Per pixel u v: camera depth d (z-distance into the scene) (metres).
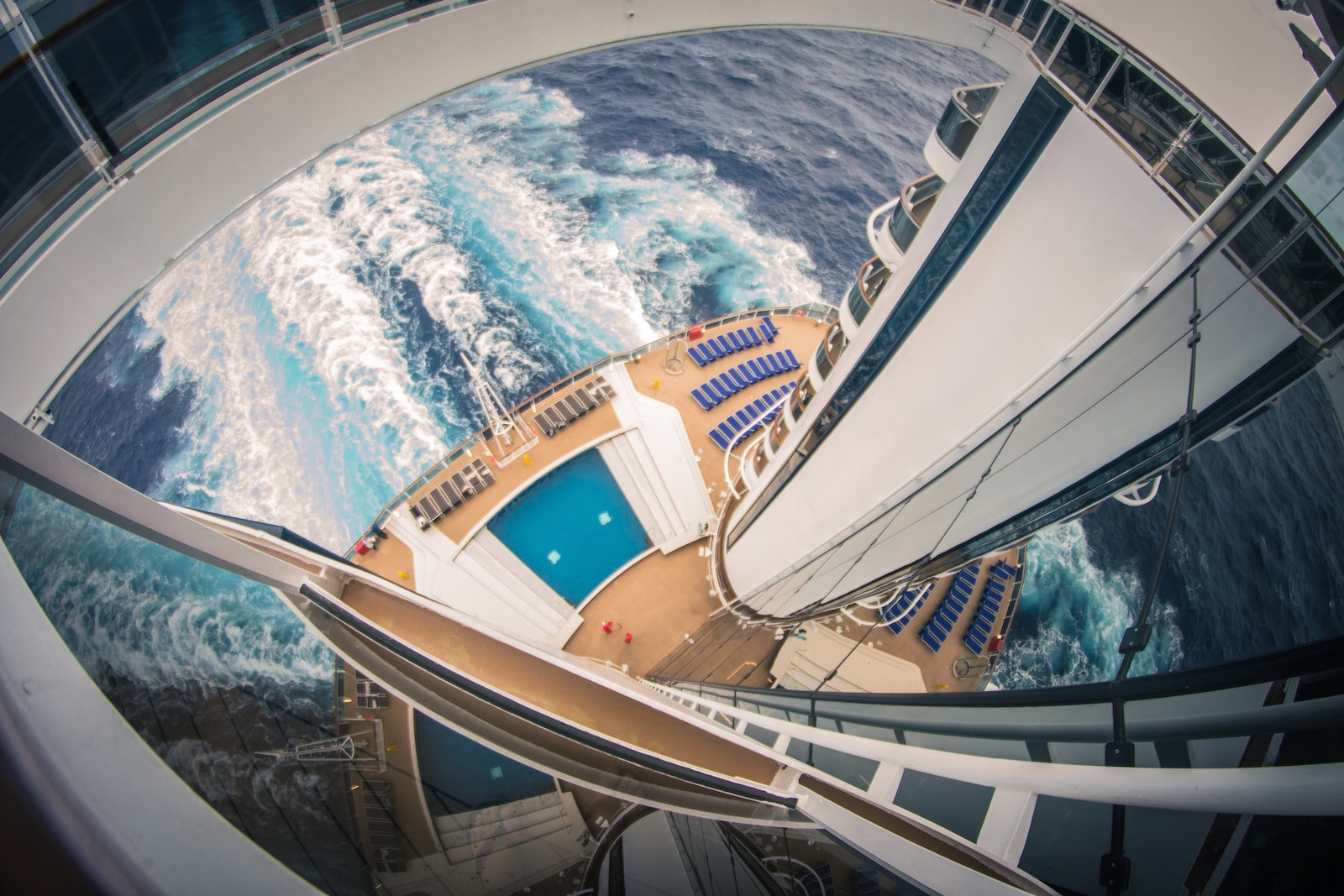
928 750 12.75
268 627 29.42
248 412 46.41
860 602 27.28
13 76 11.32
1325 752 7.02
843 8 16.23
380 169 58.97
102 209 12.17
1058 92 9.97
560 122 65.75
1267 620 39.84
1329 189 7.33
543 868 18.88
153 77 12.05
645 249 57.94
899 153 70.38
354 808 20.30
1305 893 6.67
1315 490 43.03
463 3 14.68
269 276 52.16
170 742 23.62
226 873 4.45
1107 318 10.38
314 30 13.39
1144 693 9.79
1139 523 46.16
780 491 24.03
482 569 31.83
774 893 13.41
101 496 7.08
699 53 76.31
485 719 12.00
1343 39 6.92
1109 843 8.63
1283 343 8.82
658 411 37.50
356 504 43.88
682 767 11.48
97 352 47.94
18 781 3.74
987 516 16.91
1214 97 8.26
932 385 15.19
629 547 33.31
